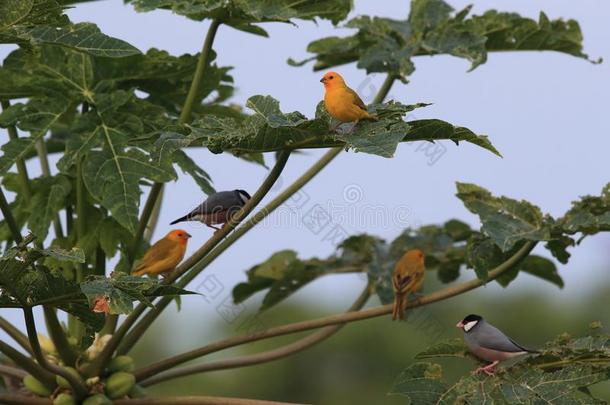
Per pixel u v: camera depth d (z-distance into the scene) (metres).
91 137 12.27
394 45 14.30
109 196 11.92
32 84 12.61
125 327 11.73
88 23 11.17
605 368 11.23
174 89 13.59
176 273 11.26
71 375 11.46
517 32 14.87
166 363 12.24
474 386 11.41
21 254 9.32
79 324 12.39
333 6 13.12
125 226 11.80
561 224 12.30
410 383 11.55
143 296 9.67
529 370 11.45
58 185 12.79
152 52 12.91
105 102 12.53
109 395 11.87
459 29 14.74
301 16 13.26
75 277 12.88
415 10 14.72
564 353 11.45
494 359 12.48
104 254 13.00
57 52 12.77
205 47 12.28
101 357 11.85
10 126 12.30
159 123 12.70
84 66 12.85
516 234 12.26
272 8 12.21
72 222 13.22
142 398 12.02
